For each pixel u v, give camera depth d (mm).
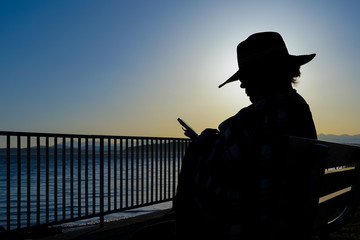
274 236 1187
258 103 1352
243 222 1257
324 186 1640
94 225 5398
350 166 2186
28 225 4117
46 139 4344
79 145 4770
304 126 1364
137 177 5848
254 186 1260
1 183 44531
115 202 5379
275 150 1191
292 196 1262
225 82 1642
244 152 1297
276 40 1509
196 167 1493
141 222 5367
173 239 1632
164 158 6414
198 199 1441
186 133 2115
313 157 1283
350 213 2109
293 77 1575
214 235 1376
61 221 4508
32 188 36688
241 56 1542
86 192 4898
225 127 1391
